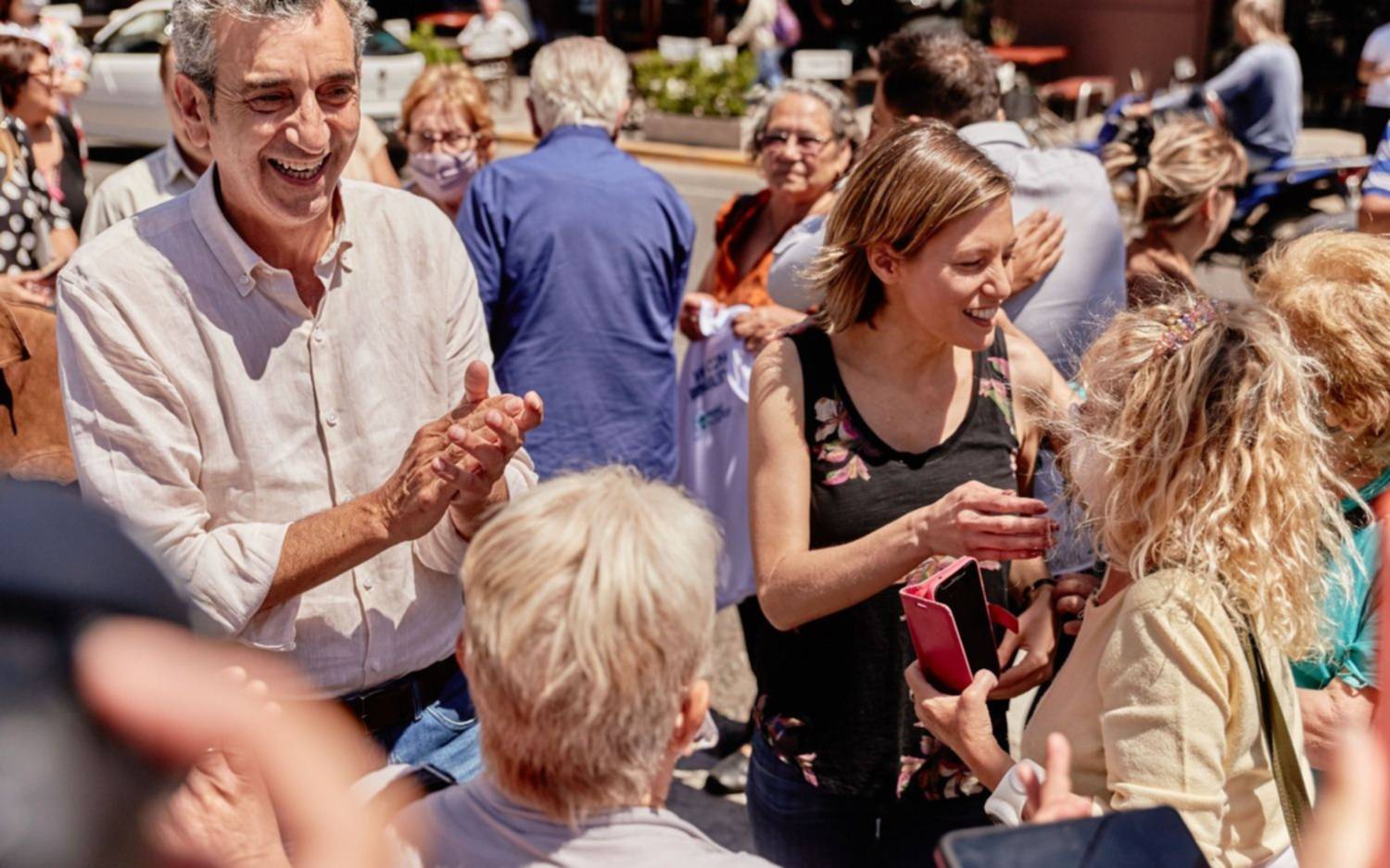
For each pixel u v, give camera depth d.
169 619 0.62
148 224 2.12
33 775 0.56
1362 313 2.07
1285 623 1.69
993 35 16.39
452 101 4.67
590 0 20.23
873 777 2.32
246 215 2.13
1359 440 2.09
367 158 5.03
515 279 3.72
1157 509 1.71
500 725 1.41
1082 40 15.75
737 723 4.11
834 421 2.32
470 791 1.49
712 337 3.75
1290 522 1.69
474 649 1.40
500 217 3.72
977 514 2.02
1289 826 1.71
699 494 3.75
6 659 0.57
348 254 2.22
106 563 0.61
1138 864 1.24
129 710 0.58
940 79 3.52
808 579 2.19
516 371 3.77
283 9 2.02
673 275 3.88
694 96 13.96
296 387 2.19
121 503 2.07
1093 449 1.81
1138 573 1.72
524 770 1.42
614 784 1.41
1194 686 1.66
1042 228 3.18
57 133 5.36
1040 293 3.25
